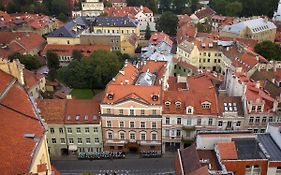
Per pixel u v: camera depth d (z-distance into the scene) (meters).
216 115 103.50
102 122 104.19
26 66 168.62
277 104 102.75
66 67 162.88
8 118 45.59
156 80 118.81
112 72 152.88
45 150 48.56
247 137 75.75
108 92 104.62
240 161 69.06
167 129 106.50
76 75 154.25
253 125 104.38
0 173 37.38
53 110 105.12
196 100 106.25
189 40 189.62
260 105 101.75
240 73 117.75
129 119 103.50
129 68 125.12
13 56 169.88
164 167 101.81
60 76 161.38
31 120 48.81
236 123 104.50
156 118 102.81
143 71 128.12
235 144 74.19
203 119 104.50
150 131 105.44
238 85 110.12
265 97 106.00
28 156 41.53
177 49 191.62
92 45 199.12
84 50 194.38
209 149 76.06
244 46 172.75
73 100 108.00
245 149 72.88
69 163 104.81
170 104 105.25
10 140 42.03
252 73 142.00
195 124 105.50
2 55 176.62
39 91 138.62
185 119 104.62
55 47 198.00
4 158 39.19
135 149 108.56
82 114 104.75
